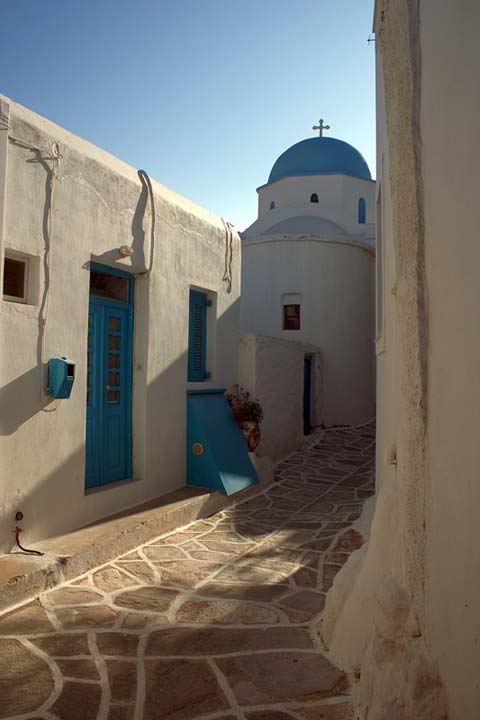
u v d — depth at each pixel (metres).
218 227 9.37
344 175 21.22
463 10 2.09
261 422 10.72
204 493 7.73
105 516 6.48
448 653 2.23
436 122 2.56
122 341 7.18
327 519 7.42
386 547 3.52
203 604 4.57
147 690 3.27
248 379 10.36
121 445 7.16
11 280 5.32
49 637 3.91
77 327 5.94
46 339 5.49
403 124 3.14
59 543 5.42
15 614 4.27
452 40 2.26
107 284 7.35
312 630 4.08
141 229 7.13
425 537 2.66
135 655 3.68
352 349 16.31
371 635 3.22
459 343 2.16
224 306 9.63
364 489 9.25
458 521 2.12
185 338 8.21
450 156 2.30
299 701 3.13
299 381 13.02
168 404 7.79
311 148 22.03
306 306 16.05
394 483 3.88
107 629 4.06
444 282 2.42
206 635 3.99
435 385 2.57
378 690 2.77
